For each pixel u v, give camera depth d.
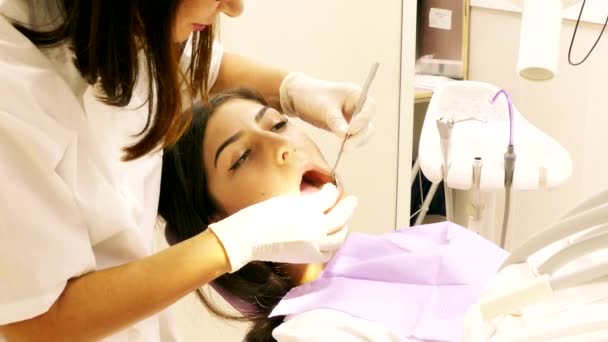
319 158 1.11
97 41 0.73
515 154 1.20
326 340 0.90
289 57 1.48
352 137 1.14
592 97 1.52
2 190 0.72
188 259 0.80
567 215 0.71
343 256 1.10
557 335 0.60
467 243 1.08
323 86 1.20
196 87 0.97
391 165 1.64
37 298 0.73
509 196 1.24
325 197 1.01
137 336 1.00
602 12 1.44
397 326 0.93
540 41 0.99
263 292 1.09
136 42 0.75
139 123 1.00
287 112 1.25
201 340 1.56
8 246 0.72
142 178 1.01
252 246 0.86
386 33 1.54
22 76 0.76
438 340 0.91
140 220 0.98
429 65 1.68
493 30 1.59
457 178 1.21
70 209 0.78
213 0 0.79
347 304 0.97
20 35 0.79
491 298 0.66
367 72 1.55
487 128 1.30
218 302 1.42
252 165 1.07
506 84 1.61
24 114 0.74
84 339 0.77
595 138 1.54
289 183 1.06
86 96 0.89
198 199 1.11
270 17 1.44
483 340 0.63
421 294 0.99
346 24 1.50
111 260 0.92
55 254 0.75
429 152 1.25
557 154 1.25
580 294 0.63
